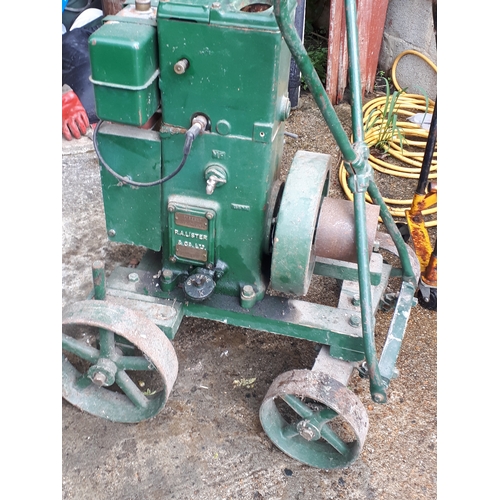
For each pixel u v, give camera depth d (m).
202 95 1.58
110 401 1.96
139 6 1.59
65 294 2.38
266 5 1.63
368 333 1.65
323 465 1.83
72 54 3.13
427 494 1.81
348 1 1.48
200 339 2.27
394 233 1.95
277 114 1.66
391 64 3.96
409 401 2.09
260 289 1.92
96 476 1.81
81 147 3.10
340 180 3.07
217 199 1.75
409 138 3.46
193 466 1.85
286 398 1.74
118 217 1.87
